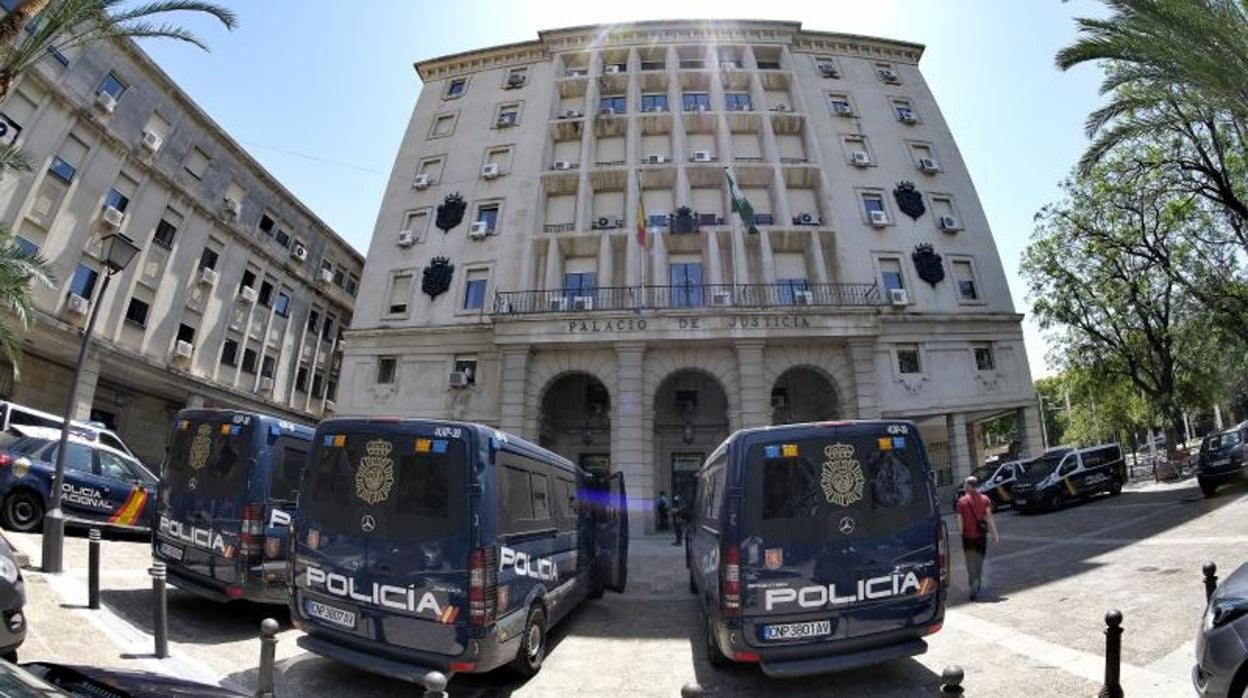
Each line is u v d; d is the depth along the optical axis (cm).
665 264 2416
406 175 2820
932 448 2759
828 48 3042
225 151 2991
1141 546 1147
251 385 3184
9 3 1061
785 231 2445
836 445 613
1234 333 2244
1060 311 2802
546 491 755
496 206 2673
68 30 1090
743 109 2828
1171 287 2541
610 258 2439
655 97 2894
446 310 2512
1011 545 1398
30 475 1109
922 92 3005
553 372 2281
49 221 2173
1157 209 2422
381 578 569
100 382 2580
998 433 4766
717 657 681
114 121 2408
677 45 2947
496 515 585
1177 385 2644
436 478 585
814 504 594
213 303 2939
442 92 3017
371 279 2636
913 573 588
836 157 2755
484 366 2425
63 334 2177
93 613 715
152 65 2534
